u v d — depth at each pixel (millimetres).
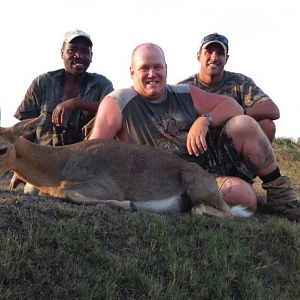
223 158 2439
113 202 2035
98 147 2172
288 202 2449
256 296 1746
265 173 2441
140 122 2309
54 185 2133
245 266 1877
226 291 1729
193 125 2275
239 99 2934
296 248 2039
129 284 1645
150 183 2174
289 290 1852
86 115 2883
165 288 1668
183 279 1714
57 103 2967
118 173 2145
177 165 2229
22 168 2160
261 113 2836
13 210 1808
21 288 1529
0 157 2119
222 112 2373
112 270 1655
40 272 1574
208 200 2170
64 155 2166
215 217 2145
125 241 1811
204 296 1694
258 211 2521
